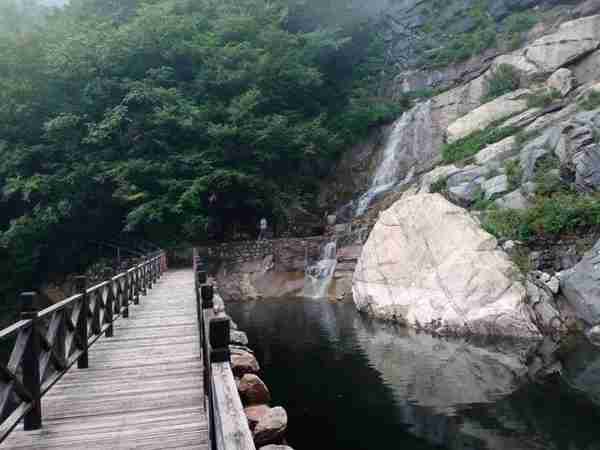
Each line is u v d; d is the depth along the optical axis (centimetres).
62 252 1988
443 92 2177
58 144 1848
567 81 1673
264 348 937
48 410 395
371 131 2291
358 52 2695
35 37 1967
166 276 1580
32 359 355
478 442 497
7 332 303
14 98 1823
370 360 818
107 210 1956
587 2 1939
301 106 2328
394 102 2334
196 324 757
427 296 1052
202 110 1905
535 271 996
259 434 450
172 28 1978
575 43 1766
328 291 1560
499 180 1255
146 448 325
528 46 1922
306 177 2192
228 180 1852
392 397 639
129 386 456
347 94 2494
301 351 900
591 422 529
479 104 1972
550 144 1259
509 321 898
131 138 1842
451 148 1703
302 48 2341
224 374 231
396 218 1236
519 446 482
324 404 628
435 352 843
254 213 2141
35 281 1972
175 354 574
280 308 1418
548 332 890
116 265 1927
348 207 2008
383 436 528
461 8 2447
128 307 844
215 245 1898
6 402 307
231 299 1644
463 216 1123
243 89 2075
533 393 623
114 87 1920
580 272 921
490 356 795
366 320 1159
